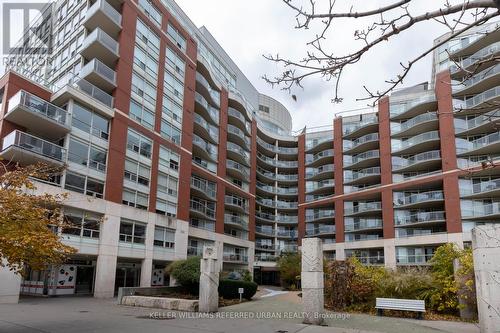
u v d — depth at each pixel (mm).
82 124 26141
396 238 44844
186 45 39219
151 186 31391
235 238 49250
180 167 35469
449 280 15164
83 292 26266
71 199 24109
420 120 44906
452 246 17438
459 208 39625
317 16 3867
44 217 9258
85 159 25891
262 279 60188
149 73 32969
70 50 31719
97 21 29641
